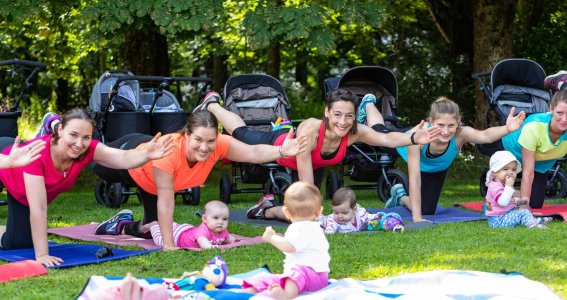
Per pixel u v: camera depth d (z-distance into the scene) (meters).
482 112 14.73
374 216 7.35
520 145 8.27
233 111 10.37
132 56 15.03
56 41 17.94
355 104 7.06
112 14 11.11
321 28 11.21
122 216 7.43
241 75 10.52
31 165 5.86
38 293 4.77
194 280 4.68
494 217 7.55
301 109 19.98
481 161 13.89
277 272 5.43
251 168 9.88
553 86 9.67
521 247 6.21
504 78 10.02
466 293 4.45
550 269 5.35
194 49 22.77
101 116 9.71
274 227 7.79
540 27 16.95
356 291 4.45
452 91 17.94
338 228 7.27
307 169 7.21
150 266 5.69
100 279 4.44
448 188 12.20
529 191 8.14
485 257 5.79
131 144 7.36
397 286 4.79
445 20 18.23
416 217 8.02
